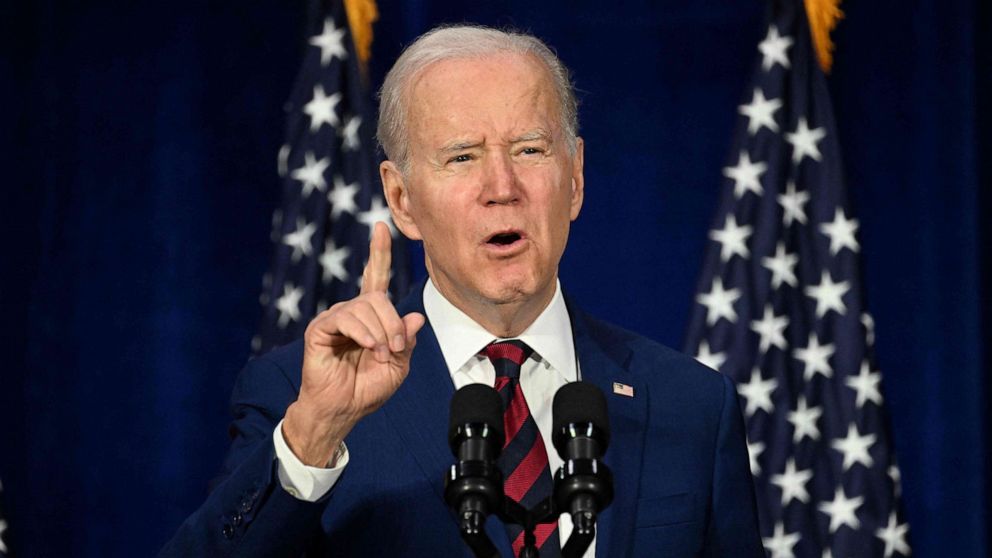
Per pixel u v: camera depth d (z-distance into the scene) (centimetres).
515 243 732
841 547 1446
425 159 745
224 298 1602
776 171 1492
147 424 1591
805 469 1462
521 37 775
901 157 1594
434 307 806
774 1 1527
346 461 678
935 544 1566
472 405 595
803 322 1483
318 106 1513
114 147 1600
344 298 1487
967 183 1567
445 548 728
